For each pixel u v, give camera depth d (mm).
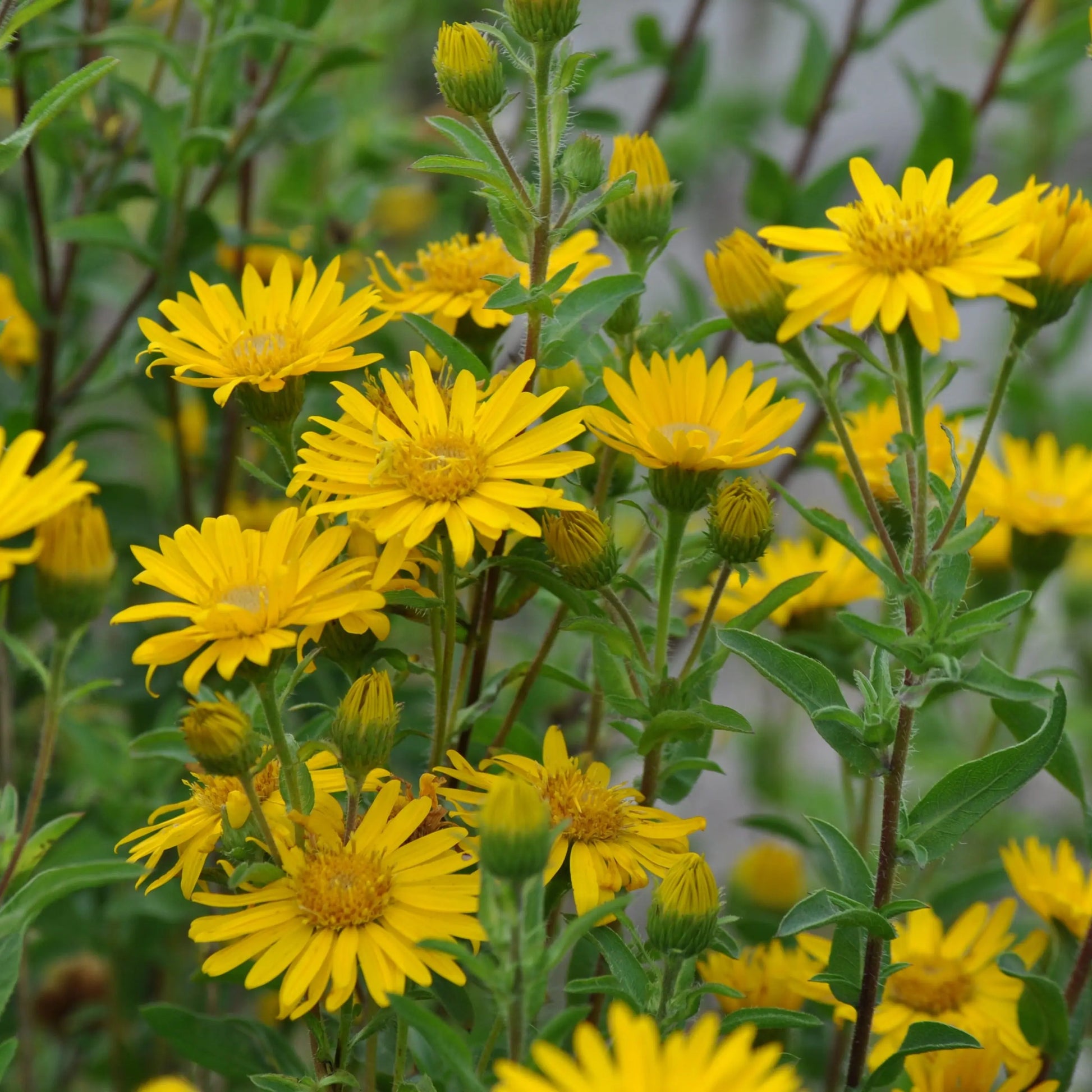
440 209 1190
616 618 823
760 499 799
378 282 847
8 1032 916
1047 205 775
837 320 772
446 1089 803
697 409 801
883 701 791
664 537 808
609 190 807
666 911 775
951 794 793
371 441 789
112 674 933
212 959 770
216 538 777
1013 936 847
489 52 806
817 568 882
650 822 796
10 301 982
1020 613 884
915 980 837
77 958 976
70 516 778
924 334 766
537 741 834
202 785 797
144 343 937
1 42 816
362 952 770
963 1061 827
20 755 978
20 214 1029
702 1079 719
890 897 794
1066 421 1300
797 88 1161
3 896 800
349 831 781
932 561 781
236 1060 832
